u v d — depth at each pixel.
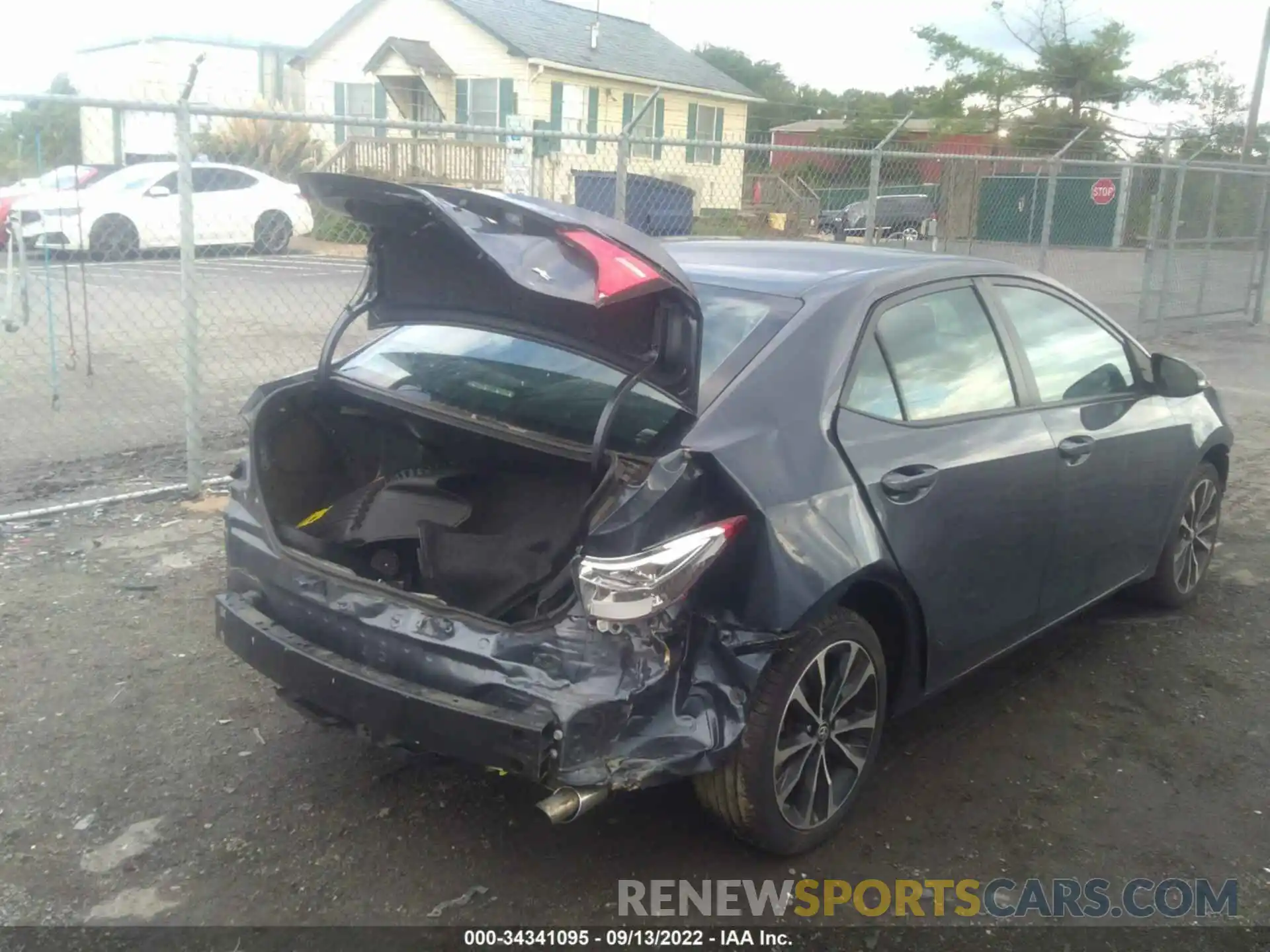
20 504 6.17
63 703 4.14
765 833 3.24
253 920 3.06
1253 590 5.73
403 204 3.13
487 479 3.84
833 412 3.36
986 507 3.77
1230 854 3.53
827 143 38.03
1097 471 4.34
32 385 9.09
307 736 3.99
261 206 12.70
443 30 29.03
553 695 2.84
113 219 11.88
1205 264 14.37
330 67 31.20
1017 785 3.88
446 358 3.77
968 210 13.53
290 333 11.53
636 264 2.88
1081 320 4.61
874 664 3.50
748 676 3.04
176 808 3.54
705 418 3.12
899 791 3.81
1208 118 40.09
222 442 7.67
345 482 3.98
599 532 2.85
